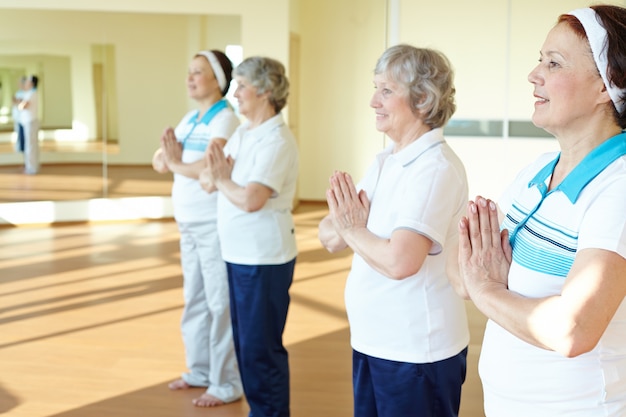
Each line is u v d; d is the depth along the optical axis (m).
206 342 3.59
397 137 2.01
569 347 1.18
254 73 2.88
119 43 8.45
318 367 3.94
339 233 1.98
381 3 9.29
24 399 3.49
